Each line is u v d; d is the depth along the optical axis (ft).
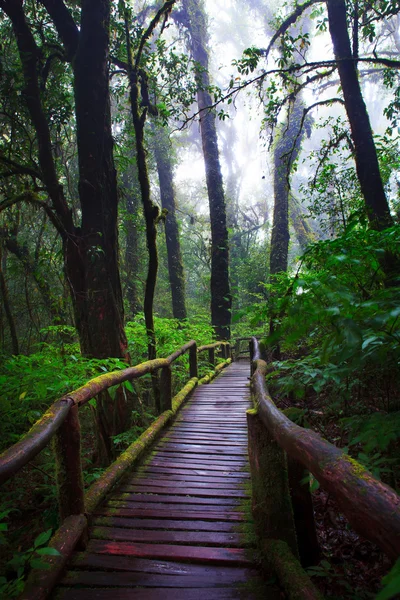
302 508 8.16
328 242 9.36
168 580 6.86
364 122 20.72
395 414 6.84
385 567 8.41
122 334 17.75
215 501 9.91
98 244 17.46
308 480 7.04
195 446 14.33
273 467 7.61
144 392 26.63
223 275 48.80
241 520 8.89
